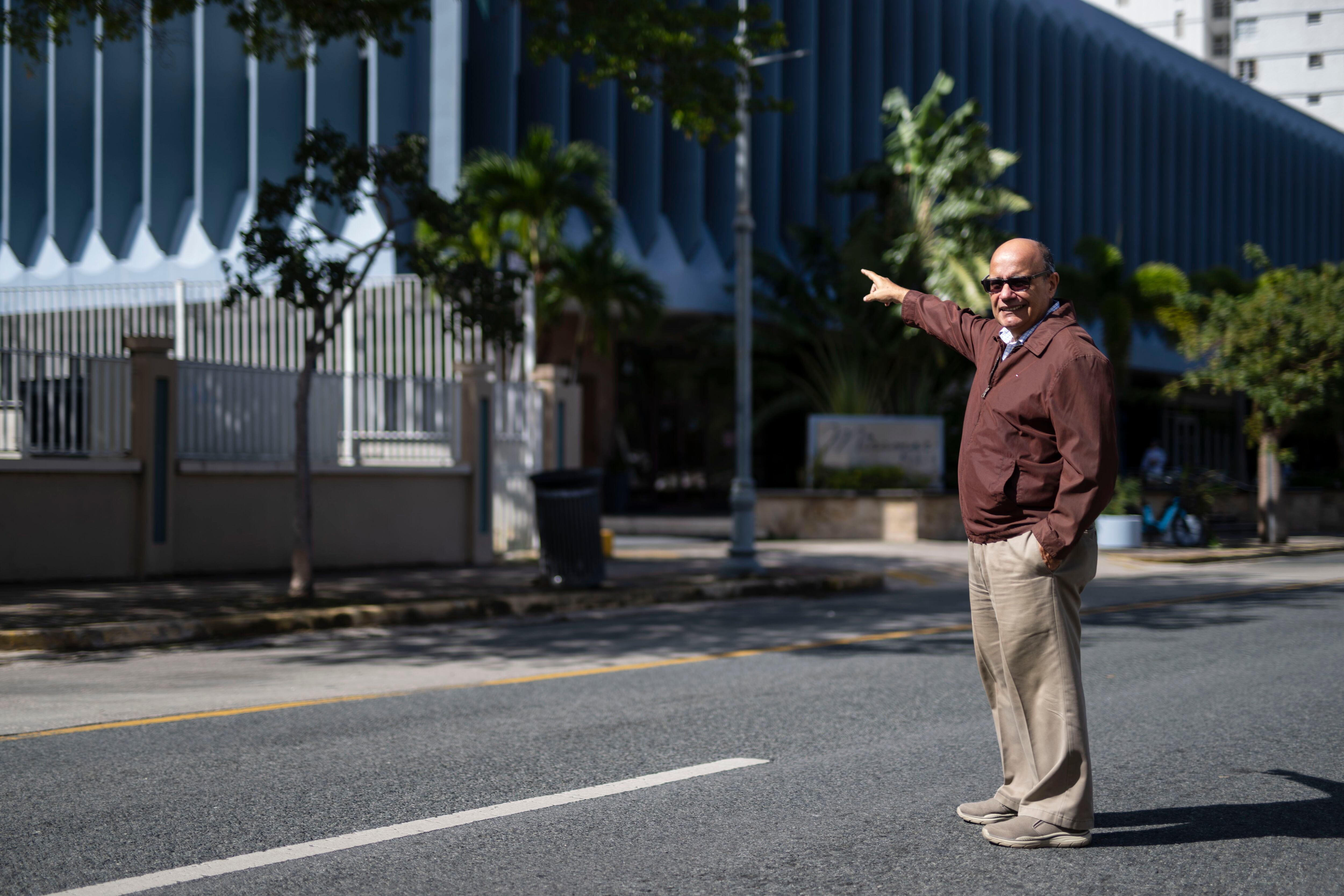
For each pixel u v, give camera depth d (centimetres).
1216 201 4450
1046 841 402
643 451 3030
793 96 3008
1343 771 520
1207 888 363
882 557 1855
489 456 1638
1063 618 390
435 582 1338
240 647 955
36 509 1242
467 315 1195
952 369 2627
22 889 361
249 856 395
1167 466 4175
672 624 1109
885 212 2605
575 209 2566
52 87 2569
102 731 607
